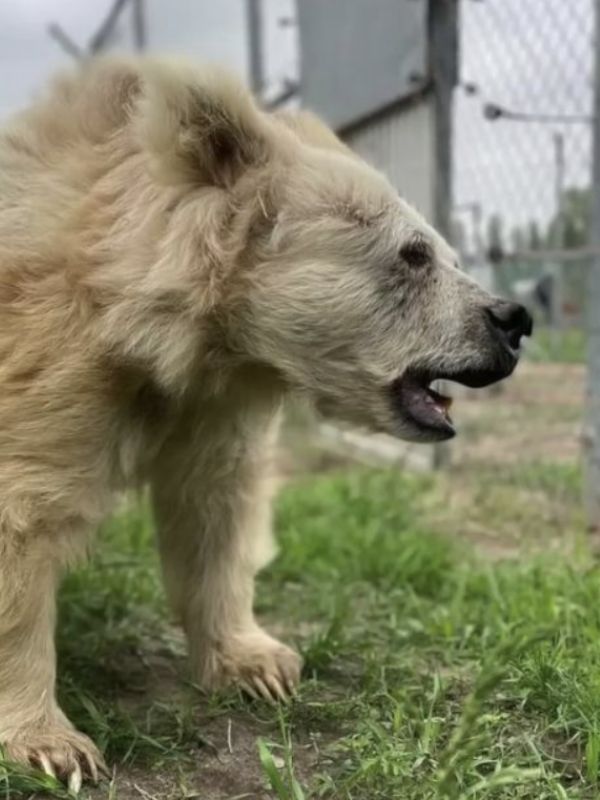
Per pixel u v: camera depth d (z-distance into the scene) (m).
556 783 1.13
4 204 1.33
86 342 1.25
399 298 1.36
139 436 1.35
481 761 1.18
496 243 2.76
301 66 3.45
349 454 3.57
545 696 1.33
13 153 1.36
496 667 1.13
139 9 4.12
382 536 2.15
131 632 1.68
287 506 2.46
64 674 1.50
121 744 1.28
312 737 1.32
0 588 1.23
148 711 1.38
